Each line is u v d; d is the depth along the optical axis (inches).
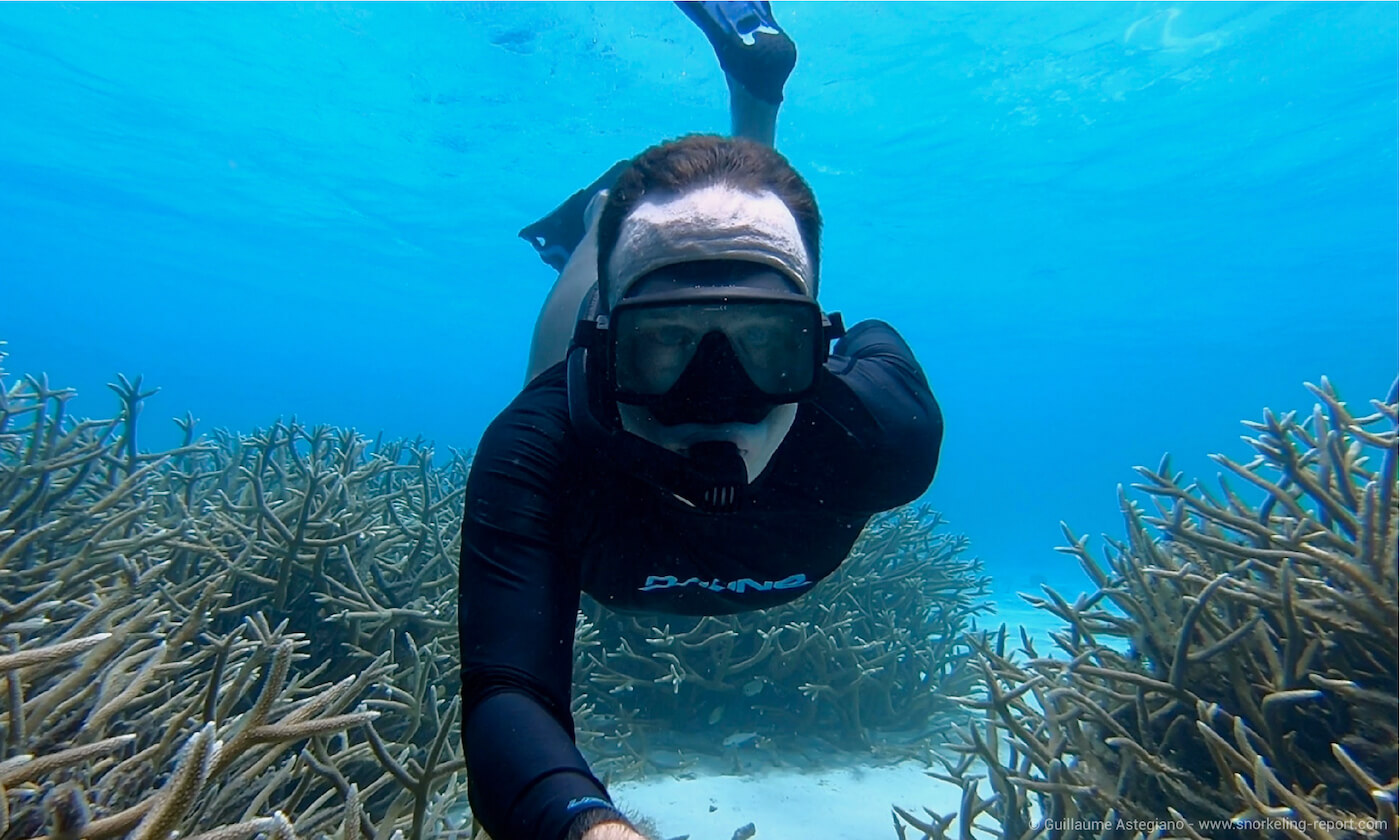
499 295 455.8
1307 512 33.2
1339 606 29.3
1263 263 318.0
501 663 18.0
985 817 53.1
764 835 50.4
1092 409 1045.8
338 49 169.8
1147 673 34.8
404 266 381.1
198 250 387.2
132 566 31.8
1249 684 30.8
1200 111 185.8
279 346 899.4
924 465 24.8
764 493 23.2
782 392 19.6
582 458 21.6
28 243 429.4
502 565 19.4
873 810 54.6
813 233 21.7
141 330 895.1
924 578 84.2
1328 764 28.2
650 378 19.5
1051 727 34.3
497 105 188.1
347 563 45.6
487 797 15.5
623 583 24.6
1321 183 232.7
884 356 26.5
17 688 19.5
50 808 18.2
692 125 192.9
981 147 201.5
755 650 65.1
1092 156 209.2
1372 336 505.4
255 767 25.3
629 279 19.6
